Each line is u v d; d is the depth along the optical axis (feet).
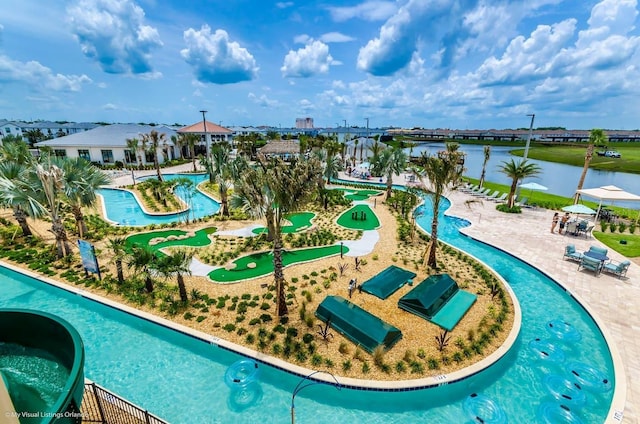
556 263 58.44
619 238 70.74
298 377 32.94
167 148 199.41
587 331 40.96
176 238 71.05
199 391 32.01
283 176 36.37
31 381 19.52
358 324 38.06
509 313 43.27
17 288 51.11
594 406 29.91
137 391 31.96
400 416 29.81
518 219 87.40
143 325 42.29
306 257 61.31
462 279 52.42
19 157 71.46
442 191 53.31
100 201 108.47
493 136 562.25
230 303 45.16
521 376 34.01
